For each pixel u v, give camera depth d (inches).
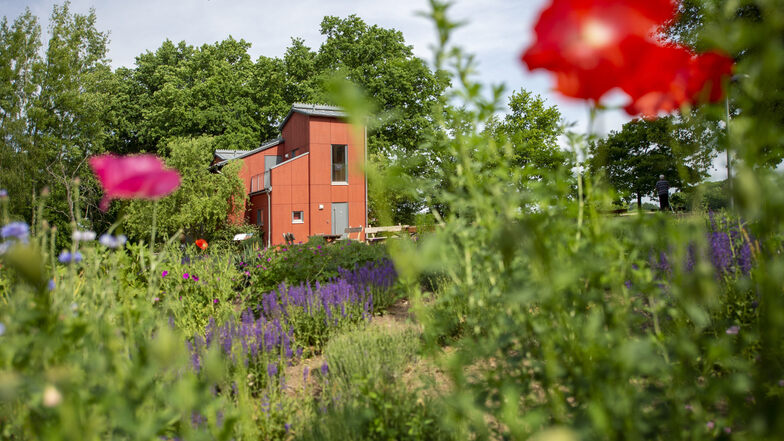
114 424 45.6
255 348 144.9
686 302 40.3
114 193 53.9
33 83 990.4
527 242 38.4
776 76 26.3
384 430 87.4
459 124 51.6
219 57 1451.8
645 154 851.4
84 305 67.1
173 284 211.0
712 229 131.4
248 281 282.2
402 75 1137.4
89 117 1057.5
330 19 1301.7
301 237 927.0
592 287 50.2
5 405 53.2
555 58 29.2
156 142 1460.4
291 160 925.2
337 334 177.2
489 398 54.4
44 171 971.3
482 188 58.9
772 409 33.9
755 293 86.9
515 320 55.1
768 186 30.1
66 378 40.0
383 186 38.5
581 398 45.9
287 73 1395.2
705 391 46.1
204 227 941.2
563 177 53.2
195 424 76.6
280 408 108.7
